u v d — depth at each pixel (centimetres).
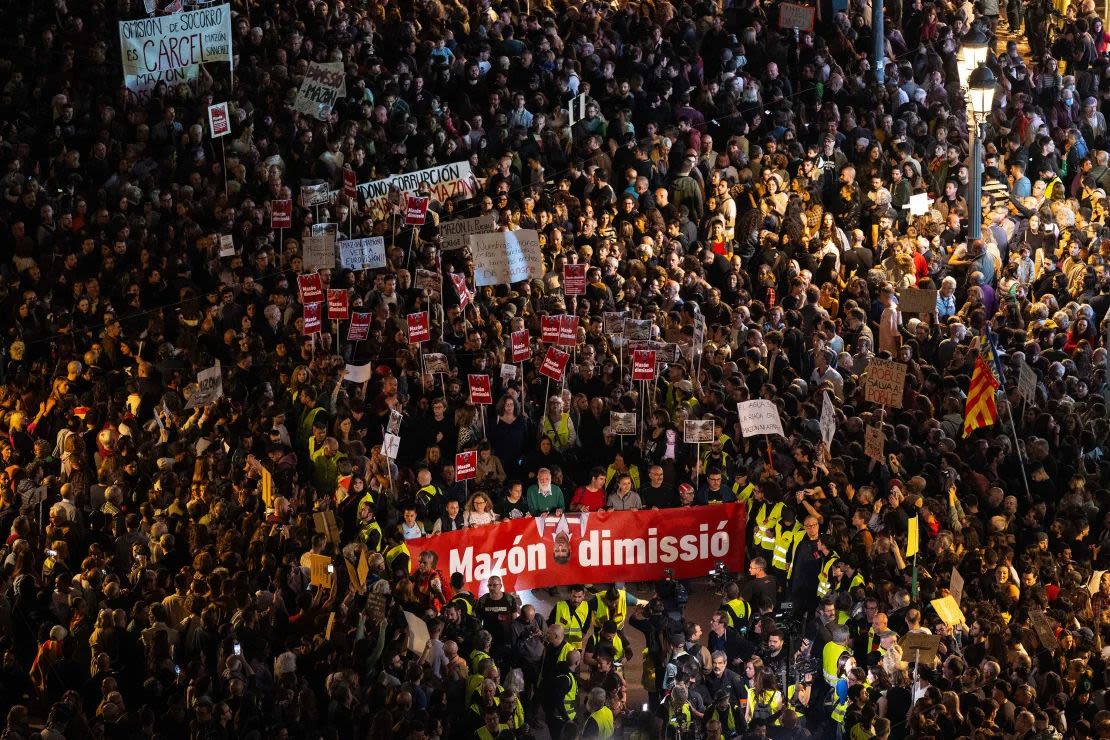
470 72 4606
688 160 4409
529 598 3300
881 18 5031
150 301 3800
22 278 3847
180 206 3981
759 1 5250
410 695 2558
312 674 2708
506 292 3928
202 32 4347
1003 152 5022
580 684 2766
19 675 2816
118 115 4294
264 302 3769
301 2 4666
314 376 3444
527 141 4481
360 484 3078
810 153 4597
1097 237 4522
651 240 4116
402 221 4088
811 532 3028
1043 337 3994
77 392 3538
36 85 4338
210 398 3353
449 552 3133
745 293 3988
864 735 2628
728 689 2736
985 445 3300
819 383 3638
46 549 3078
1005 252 4569
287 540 2956
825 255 4234
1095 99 5188
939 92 5072
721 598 3275
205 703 2520
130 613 2820
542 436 3431
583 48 4825
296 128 4309
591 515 3272
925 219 4456
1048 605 2883
